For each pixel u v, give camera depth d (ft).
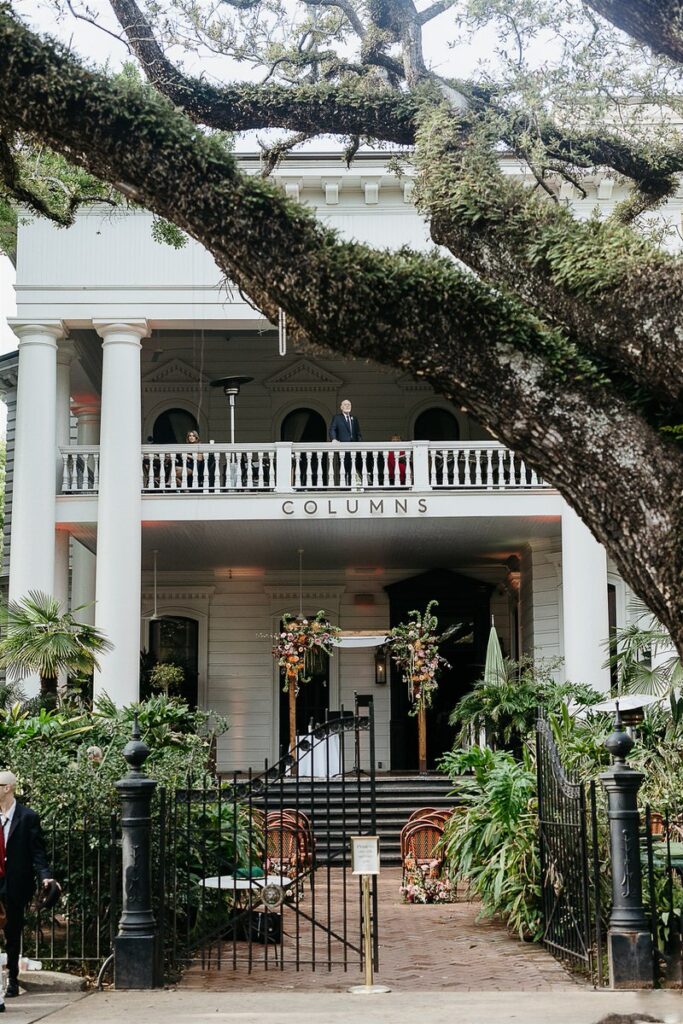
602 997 23.73
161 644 78.33
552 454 15.39
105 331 62.03
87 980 25.80
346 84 23.44
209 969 28.48
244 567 77.51
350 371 77.71
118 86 16.56
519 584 74.28
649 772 35.06
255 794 33.35
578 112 24.79
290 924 35.35
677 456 14.93
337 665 77.00
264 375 77.51
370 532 65.77
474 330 15.49
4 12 17.30
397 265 15.62
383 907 39.91
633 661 46.73
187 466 67.67
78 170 28.53
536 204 17.06
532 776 35.14
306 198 61.00
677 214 52.90
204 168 16.31
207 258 62.34
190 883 31.27
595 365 15.75
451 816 42.16
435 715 75.92
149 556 72.49
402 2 23.15
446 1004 23.00
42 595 53.31
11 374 75.46
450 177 17.83
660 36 17.89
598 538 15.58
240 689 77.77
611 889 27.78
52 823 28.89
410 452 63.62
